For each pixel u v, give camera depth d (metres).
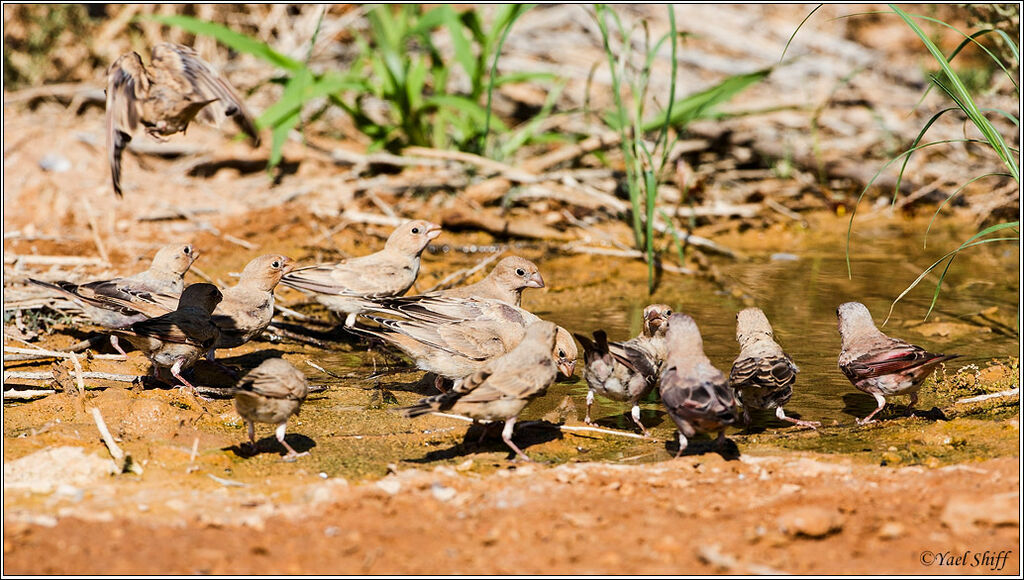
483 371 10.05
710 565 7.66
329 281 14.36
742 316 12.11
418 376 13.42
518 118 26.16
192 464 9.83
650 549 7.93
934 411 11.57
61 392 11.60
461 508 8.80
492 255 19.45
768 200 23.16
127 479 9.39
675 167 23.98
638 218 19.11
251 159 23.16
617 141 22.50
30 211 20.05
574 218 21.42
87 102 24.45
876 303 16.28
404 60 22.86
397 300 12.87
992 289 17.06
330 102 23.27
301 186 22.23
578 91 26.16
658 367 11.62
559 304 16.61
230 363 13.76
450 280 17.66
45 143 21.91
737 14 28.58
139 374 12.82
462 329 12.13
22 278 15.71
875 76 28.09
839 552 7.86
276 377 9.91
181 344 11.83
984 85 23.30
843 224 22.22
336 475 9.75
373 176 23.09
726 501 8.90
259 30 27.00
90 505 8.70
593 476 9.55
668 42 27.11
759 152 25.11
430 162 22.44
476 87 22.08
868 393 11.41
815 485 9.25
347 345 14.76
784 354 11.34
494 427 11.08
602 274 18.45
